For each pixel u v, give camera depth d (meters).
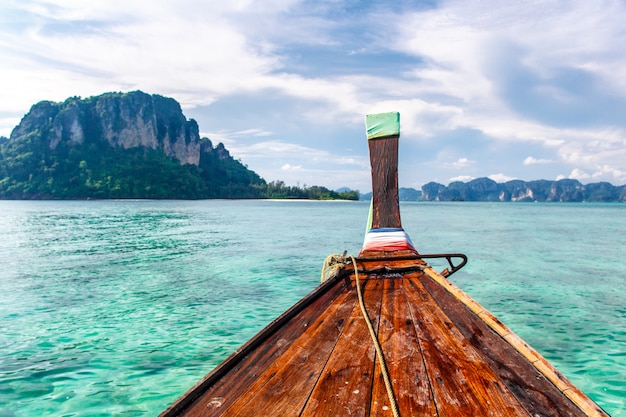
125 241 20.94
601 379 5.39
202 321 7.68
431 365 2.54
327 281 4.57
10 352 6.25
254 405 2.11
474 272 12.32
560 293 9.71
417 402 2.10
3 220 38.97
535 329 7.20
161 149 179.50
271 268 13.08
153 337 6.87
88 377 5.44
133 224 33.94
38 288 10.34
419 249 17.78
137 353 6.21
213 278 11.52
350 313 3.59
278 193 181.75
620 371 5.61
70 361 5.93
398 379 2.36
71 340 6.74
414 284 4.57
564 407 2.05
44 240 21.45
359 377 2.40
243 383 2.35
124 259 14.94
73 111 163.62
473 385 2.28
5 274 12.19
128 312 8.23
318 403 2.11
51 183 143.75
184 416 2.01
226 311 8.30
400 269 5.09
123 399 4.88
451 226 31.95
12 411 4.61
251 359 2.68
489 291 9.91
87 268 13.12
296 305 3.64
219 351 6.29
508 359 2.63
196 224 34.06
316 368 2.53
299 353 2.76
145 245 19.25
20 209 66.31
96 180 147.12
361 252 6.42
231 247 18.39
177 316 7.98
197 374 5.52
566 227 31.47
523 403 2.09
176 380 5.36
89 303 8.91
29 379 5.36
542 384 2.30
